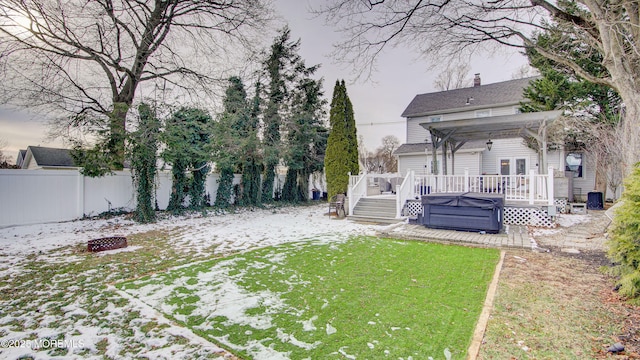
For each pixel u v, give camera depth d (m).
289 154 15.23
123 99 11.83
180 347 2.73
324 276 4.75
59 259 5.79
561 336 2.82
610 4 6.03
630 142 6.25
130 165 10.31
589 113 13.23
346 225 10.24
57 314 3.41
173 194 12.10
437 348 2.66
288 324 3.16
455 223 8.19
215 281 4.53
